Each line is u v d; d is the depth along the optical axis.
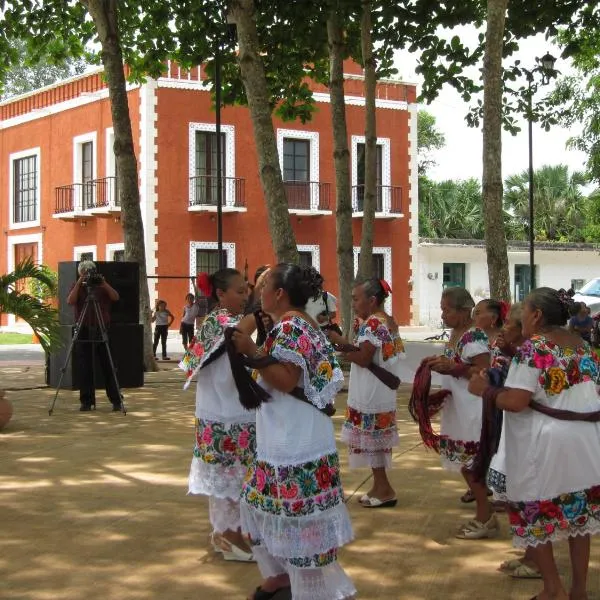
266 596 4.34
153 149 26.56
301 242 29.17
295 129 28.72
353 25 17.38
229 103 18.56
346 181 16.55
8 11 18.61
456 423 5.83
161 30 18.31
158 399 12.73
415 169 31.05
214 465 5.16
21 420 10.71
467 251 33.41
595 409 4.36
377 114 30.22
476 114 16.95
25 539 5.73
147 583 4.93
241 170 27.91
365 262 16.75
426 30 16.28
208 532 5.90
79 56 19.78
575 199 45.34
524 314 4.46
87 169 29.48
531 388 4.31
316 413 4.02
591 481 4.31
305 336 3.98
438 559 5.39
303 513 3.97
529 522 4.38
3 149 32.75
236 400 5.12
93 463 8.09
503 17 12.30
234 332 3.95
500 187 12.33
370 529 6.01
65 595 4.74
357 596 4.76
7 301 10.62
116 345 13.47
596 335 17.42
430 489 7.16
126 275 13.60
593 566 5.30
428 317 32.78
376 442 6.48
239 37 13.38
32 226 31.47
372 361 6.43
